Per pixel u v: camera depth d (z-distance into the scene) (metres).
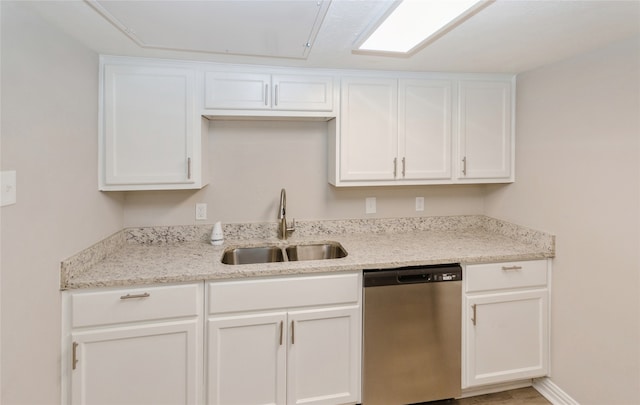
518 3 1.33
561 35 1.63
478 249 2.13
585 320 1.88
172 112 1.98
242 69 2.05
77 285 1.56
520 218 2.37
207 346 1.72
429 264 1.94
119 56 1.90
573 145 1.94
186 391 1.71
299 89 2.13
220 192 2.38
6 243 1.20
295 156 2.47
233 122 2.38
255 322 1.76
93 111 1.83
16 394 1.27
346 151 2.23
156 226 2.31
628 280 1.66
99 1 1.29
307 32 1.59
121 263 1.85
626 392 1.68
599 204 1.80
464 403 2.07
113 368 1.63
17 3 1.25
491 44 1.77
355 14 1.42
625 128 1.67
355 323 1.88
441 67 2.16
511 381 2.19
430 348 1.96
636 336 1.63
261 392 1.79
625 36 1.64
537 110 2.20
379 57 1.95
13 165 1.23
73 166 1.63
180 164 2.01
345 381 1.88
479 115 2.36
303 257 2.37
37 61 1.36
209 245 2.26
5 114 1.19
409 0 1.28
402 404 1.95
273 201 2.46
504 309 2.06
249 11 1.38
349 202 2.57
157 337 1.68
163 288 1.67
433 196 2.70
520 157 2.36
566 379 2.01
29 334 1.33
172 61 1.97
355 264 1.85
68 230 1.59
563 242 2.02
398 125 2.27
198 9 1.37
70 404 1.59
